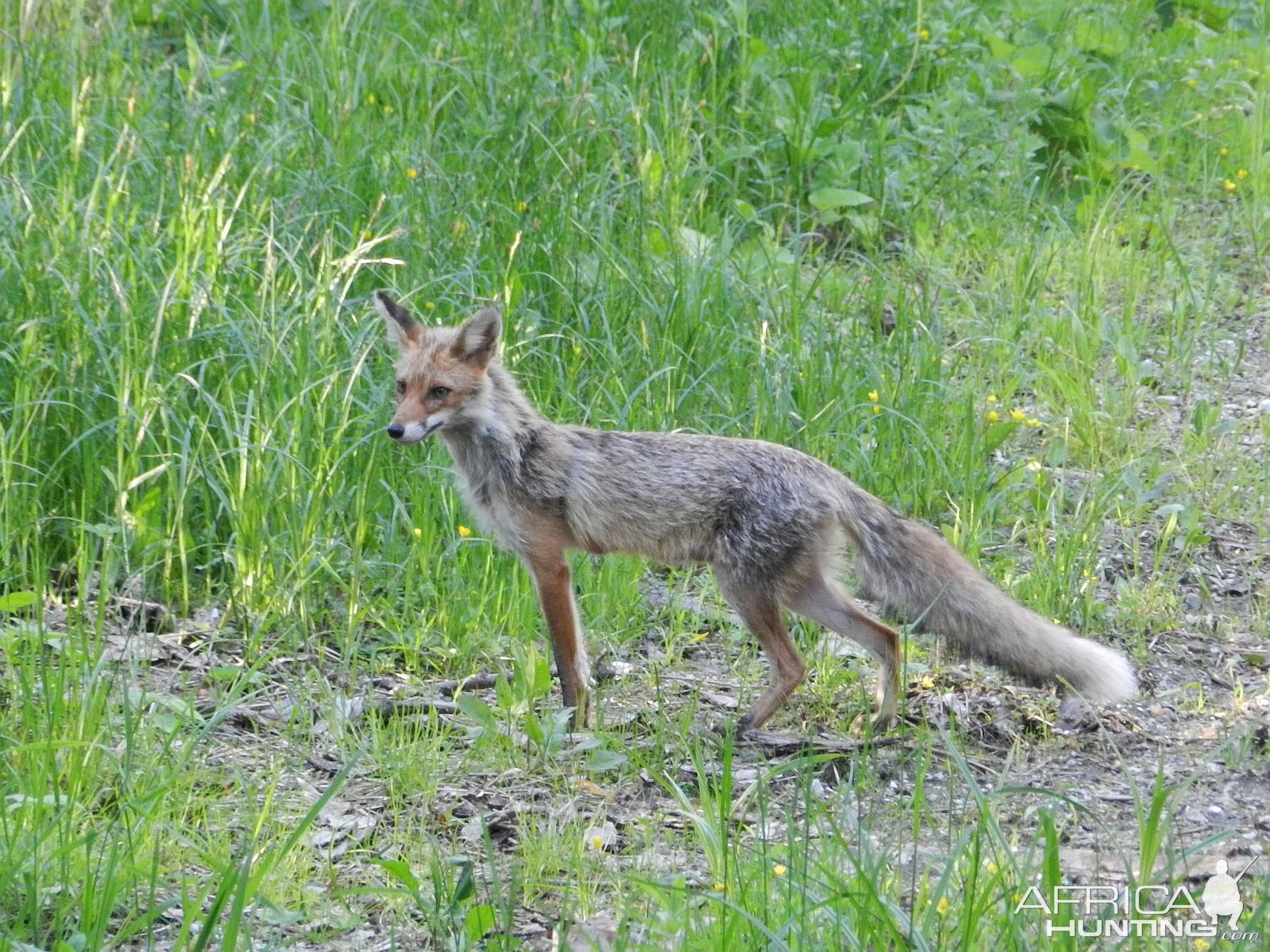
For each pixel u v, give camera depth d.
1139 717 9.34
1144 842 6.76
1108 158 18.16
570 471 9.74
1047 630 9.19
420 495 11.20
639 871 7.21
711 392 12.73
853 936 6.18
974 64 18.83
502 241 13.97
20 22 15.49
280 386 11.00
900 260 16.33
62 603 10.09
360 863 7.44
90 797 7.55
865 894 6.24
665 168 15.75
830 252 16.56
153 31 18.19
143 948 6.58
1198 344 14.99
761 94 17.86
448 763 8.64
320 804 6.75
